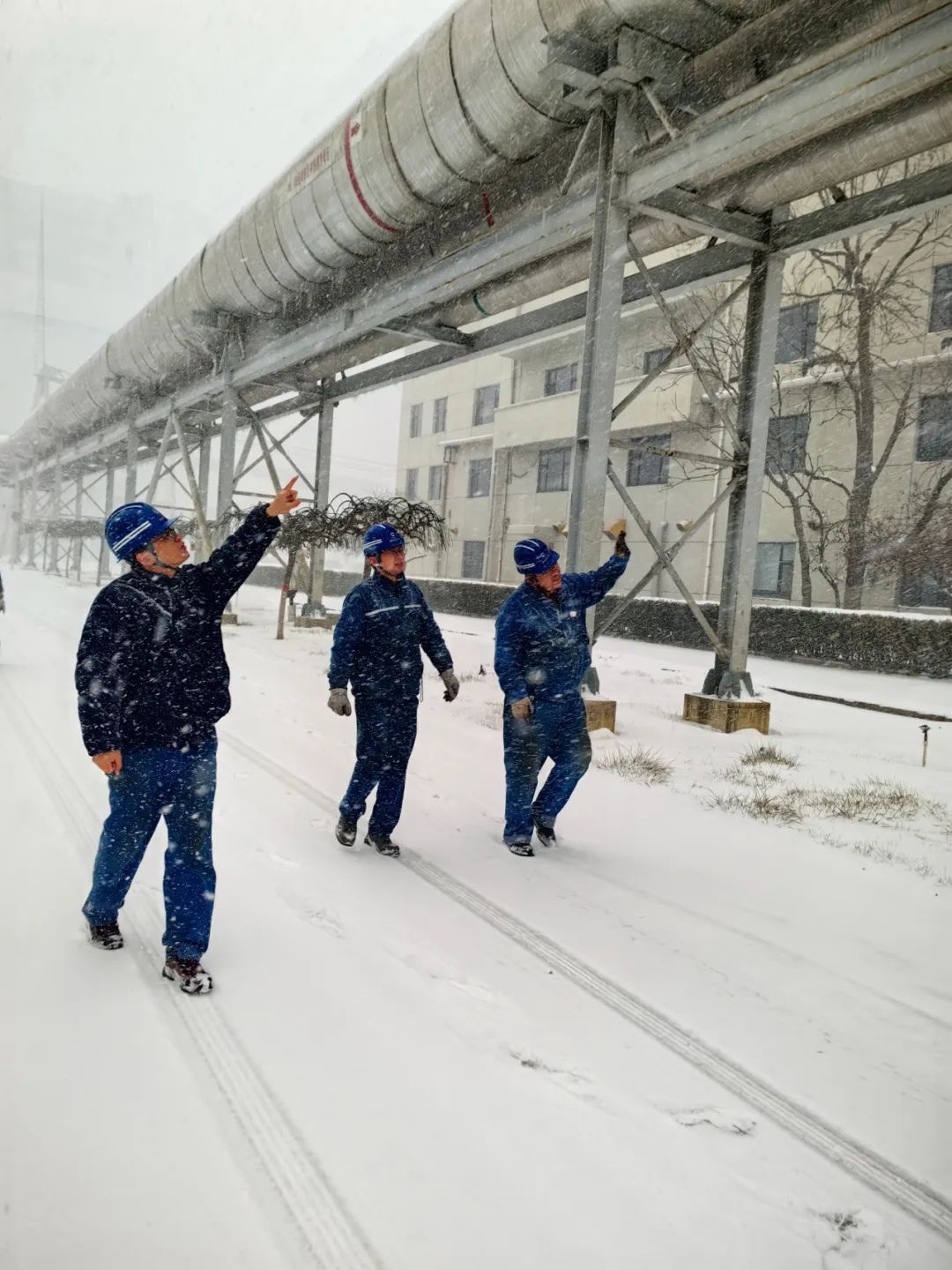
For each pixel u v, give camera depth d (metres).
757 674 15.76
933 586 20.88
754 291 9.40
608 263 8.12
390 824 4.61
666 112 7.84
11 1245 1.82
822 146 7.62
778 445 22.94
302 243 11.53
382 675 4.49
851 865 4.96
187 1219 1.93
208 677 3.09
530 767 4.76
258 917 3.70
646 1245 1.95
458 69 8.20
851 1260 1.96
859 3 6.47
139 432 23.34
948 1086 2.72
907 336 21.20
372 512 16.48
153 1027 2.73
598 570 4.95
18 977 3.00
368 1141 2.25
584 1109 2.48
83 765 5.80
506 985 3.23
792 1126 2.47
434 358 14.70
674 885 4.46
